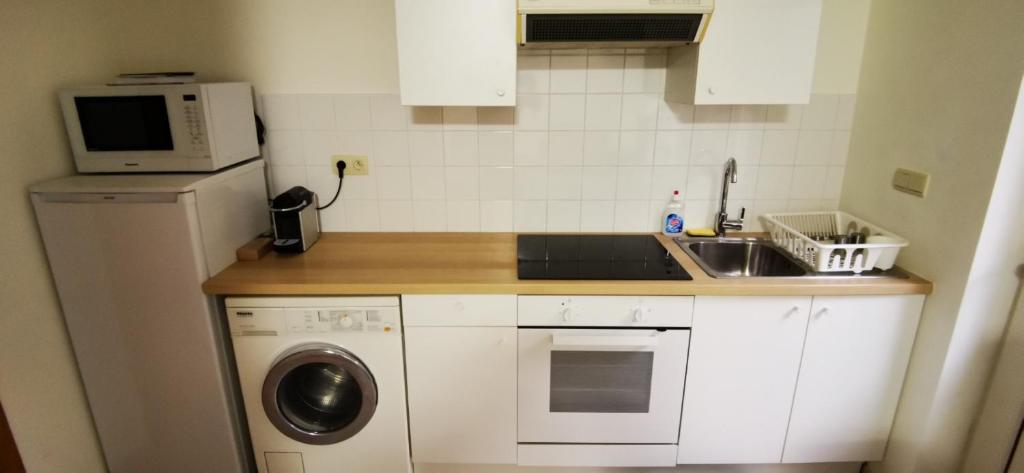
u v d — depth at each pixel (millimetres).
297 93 2217
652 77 2189
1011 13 1533
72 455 1928
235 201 1994
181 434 1985
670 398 1956
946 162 1760
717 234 2303
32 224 1746
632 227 2363
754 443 2020
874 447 2035
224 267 1932
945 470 1941
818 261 1898
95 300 1814
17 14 1686
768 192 2326
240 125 2031
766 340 1882
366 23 2145
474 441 2023
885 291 1809
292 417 1980
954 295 1742
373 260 2041
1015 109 1534
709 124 2240
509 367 1922
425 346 1893
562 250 2162
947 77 1753
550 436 2020
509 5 1792
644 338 1825
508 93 1876
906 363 1923
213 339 1862
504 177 2320
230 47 2164
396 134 2264
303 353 1853
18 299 1710
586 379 1950
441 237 2330
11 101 1670
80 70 1927
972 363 1797
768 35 1821
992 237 1659
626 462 2055
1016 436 1775
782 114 2225
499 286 1803
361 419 1938
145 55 2148
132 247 1746
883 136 2051
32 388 1772
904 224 1948
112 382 1919
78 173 1894
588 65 2178
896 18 1973
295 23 2143
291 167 2303
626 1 1685
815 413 1980
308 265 1979
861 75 2172
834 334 1879
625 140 2268
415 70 1858
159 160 1839
